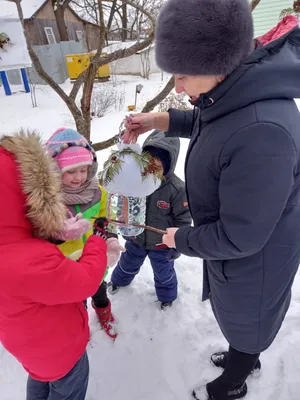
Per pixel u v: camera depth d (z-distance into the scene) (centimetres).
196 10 78
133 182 117
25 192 87
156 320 195
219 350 175
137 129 143
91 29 1797
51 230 97
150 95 947
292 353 167
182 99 554
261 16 770
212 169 97
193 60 83
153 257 190
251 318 120
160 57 89
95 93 841
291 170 85
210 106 94
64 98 197
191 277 228
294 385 153
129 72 1481
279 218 95
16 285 89
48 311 104
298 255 113
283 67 84
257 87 85
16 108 830
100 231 113
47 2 1377
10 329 103
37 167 88
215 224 101
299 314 191
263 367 163
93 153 139
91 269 102
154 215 176
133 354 176
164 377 164
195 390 156
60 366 115
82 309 122
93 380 164
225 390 147
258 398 151
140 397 157
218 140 92
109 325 187
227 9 77
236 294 116
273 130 82
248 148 84
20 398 155
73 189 133
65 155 124
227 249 98
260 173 84
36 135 97
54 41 1454
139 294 215
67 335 112
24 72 1015
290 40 91
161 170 136
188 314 199
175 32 82
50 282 90
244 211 89
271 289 113
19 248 90
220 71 84
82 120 197
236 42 80
